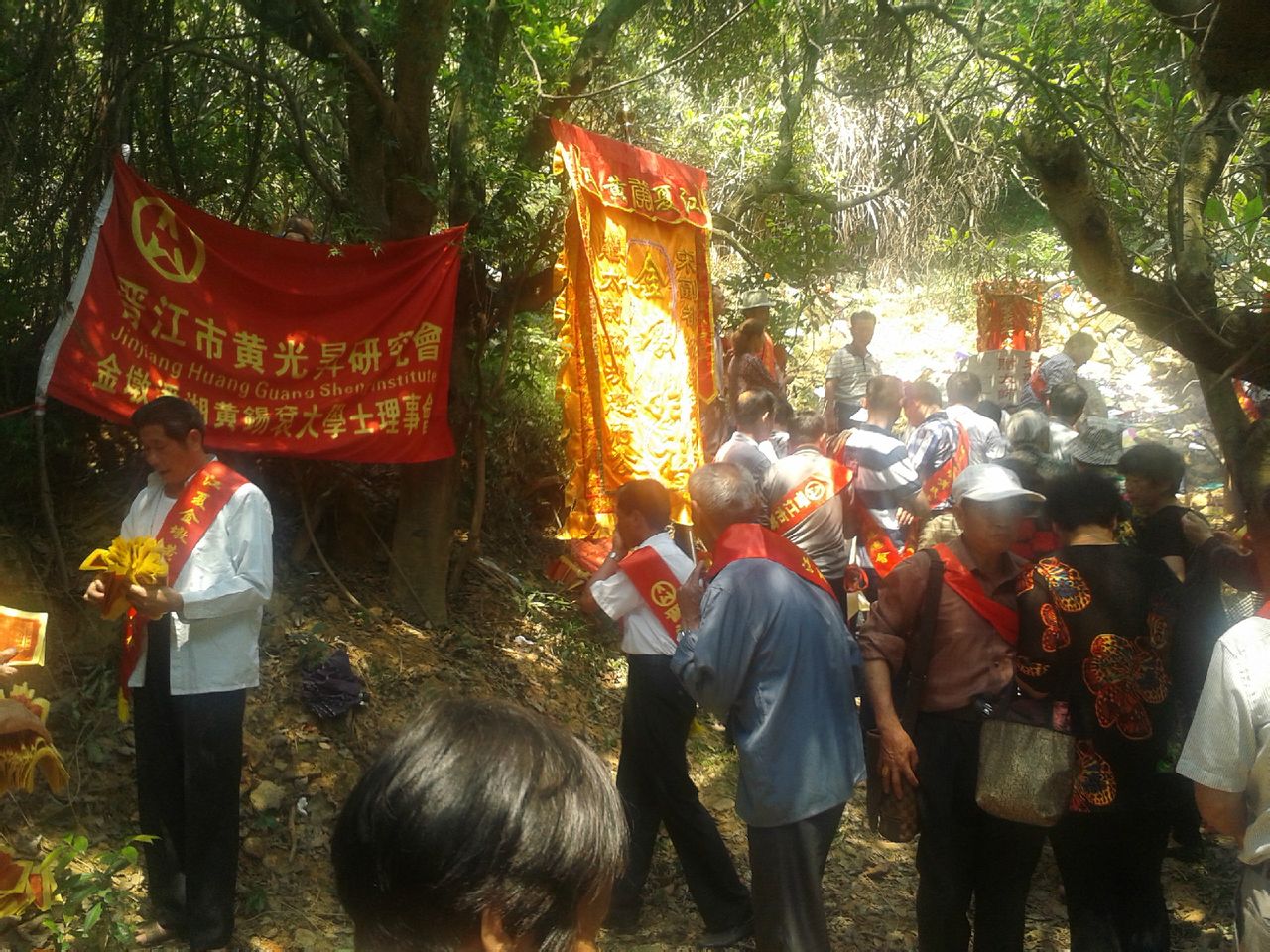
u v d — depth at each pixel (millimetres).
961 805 3748
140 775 4000
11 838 4188
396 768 1124
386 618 5938
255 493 3980
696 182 6891
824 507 5559
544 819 1104
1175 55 4746
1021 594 3674
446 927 1086
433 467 6125
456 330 6203
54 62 5160
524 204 5887
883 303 13789
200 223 5082
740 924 4430
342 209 6035
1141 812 3590
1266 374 3211
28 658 3432
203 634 3877
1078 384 8359
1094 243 3148
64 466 5637
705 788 5750
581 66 6266
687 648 3777
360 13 5418
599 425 6113
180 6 5992
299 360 5277
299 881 4473
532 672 6121
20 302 5316
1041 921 4750
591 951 1173
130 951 3957
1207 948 4422
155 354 4988
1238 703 2709
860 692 4062
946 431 6742
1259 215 3242
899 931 4668
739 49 7332
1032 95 4918
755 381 7203
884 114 13672
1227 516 8516
